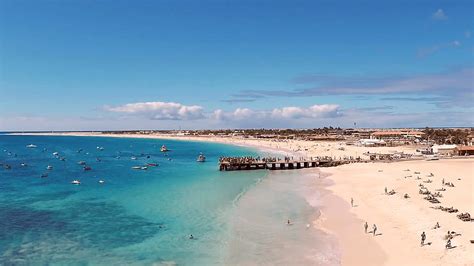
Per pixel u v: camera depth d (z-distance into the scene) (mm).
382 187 62656
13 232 42688
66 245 38312
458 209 45000
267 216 48500
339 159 110312
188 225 45125
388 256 32594
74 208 55156
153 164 119812
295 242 38094
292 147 184500
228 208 53281
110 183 80375
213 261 33719
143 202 58938
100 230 43594
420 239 35500
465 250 31562
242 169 102812
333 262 32500
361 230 40531
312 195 61719
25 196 65188
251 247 37062
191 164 122062
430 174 73812
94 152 182875
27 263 33406
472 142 155500
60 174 97125
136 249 37094
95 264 33281
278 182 77562
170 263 33469
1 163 126375
